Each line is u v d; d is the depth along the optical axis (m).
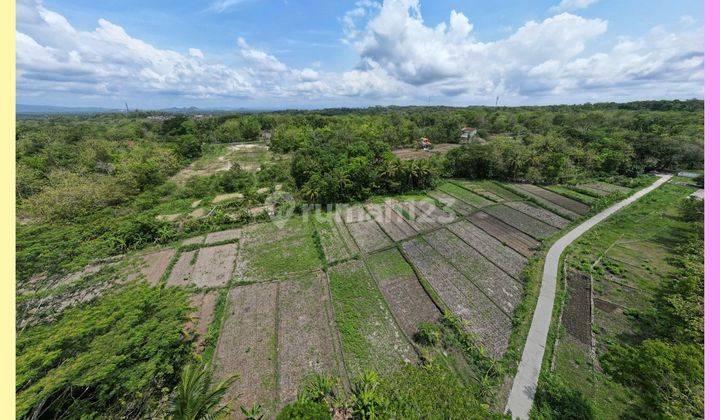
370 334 19.55
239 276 25.84
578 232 34.12
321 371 16.86
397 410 11.77
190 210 40.59
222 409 13.14
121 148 66.62
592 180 52.91
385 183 48.59
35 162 46.41
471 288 24.33
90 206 34.50
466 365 17.33
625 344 18.53
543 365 17.33
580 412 14.48
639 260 27.98
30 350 11.60
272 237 33.19
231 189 49.94
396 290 24.06
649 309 21.23
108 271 20.38
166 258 28.70
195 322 20.08
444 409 11.47
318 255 29.27
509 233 34.06
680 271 24.53
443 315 21.19
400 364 17.36
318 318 20.92
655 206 41.16
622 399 15.26
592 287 24.16
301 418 11.95
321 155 54.00
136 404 12.85
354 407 14.33
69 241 20.69
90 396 11.68
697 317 16.97
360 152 53.47
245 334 19.52
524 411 14.84
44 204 30.78
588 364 17.45
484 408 13.61
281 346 18.53
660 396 12.16
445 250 30.11
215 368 17.00
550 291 23.80
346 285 24.53
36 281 16.77
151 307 16.69
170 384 15.19
